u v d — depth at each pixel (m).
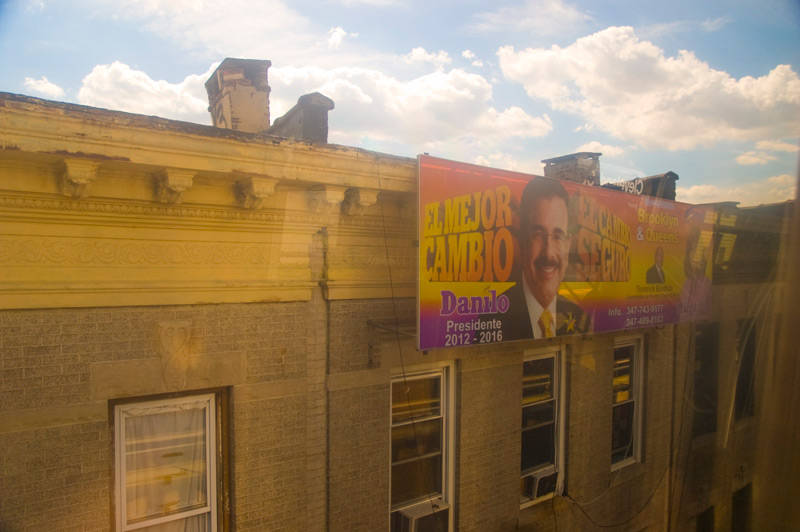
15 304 2.75
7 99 2.48
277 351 3.64
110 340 3.03
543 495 5.42
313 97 3.82
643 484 6.43
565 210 4.81
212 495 3.47
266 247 3.58
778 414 5.18
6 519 2.73
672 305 6.17
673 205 6.09
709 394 6.97
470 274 4.05
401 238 4.15
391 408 4.29
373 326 4.06
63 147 2.63
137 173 3.03
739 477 6.63
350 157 3.56
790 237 5.51
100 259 3.00
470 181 4.05
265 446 3.58
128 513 3.21
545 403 5.59
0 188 2.67
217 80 4.09
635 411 6.57
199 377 3.32
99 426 2.99
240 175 3.20
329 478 3.88
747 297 6.81
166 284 3.19
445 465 4.65
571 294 4.90
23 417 2.78
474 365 4.75
